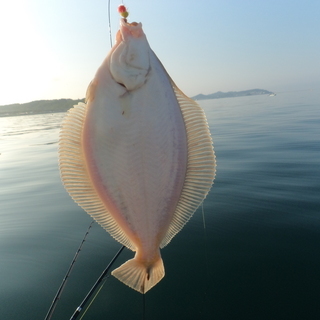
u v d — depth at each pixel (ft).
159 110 1.17
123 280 1.21
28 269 2.38
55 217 3.33
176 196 1.22
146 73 1.16
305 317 1.76
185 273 2.23
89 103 1.15
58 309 1.94
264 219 2.86
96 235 2.86
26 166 6.14
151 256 1.23
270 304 1.87
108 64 1.15
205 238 2.64
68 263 2.43
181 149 1.19
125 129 1.15
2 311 1.93
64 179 1.18
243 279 2.11
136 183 1.18
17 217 3.39
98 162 1.17
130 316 1.87
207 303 1.94
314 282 2.00
